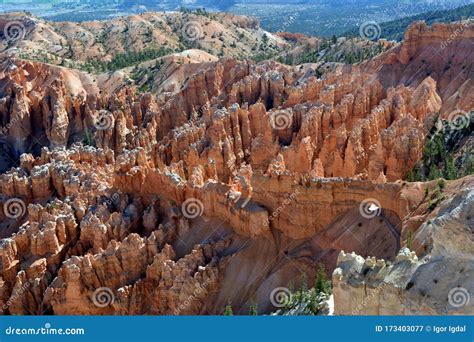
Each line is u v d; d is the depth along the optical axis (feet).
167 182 264.93
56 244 254.27
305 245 225.35
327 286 186.29
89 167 341.41
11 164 489.26
